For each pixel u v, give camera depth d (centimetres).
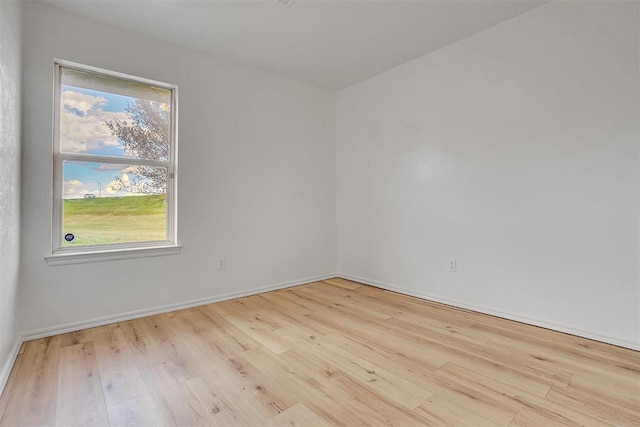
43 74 230
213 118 314
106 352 205
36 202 227
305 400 155
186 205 297
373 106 375
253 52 308
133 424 138
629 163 207
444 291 309
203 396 158
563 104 233
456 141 297
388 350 208
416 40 291
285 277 372
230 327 249
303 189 389
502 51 264
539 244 246
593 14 219
